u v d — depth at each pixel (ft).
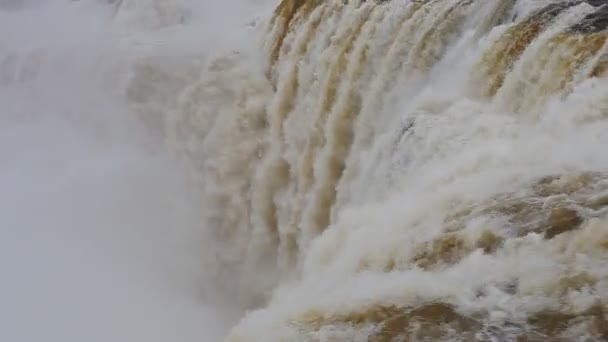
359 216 27.96
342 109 42.50
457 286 19.15
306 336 20.52
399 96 37.88
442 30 36.45
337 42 44.37
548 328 16.88
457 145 28.25
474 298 18.51
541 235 19.25
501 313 17.72
